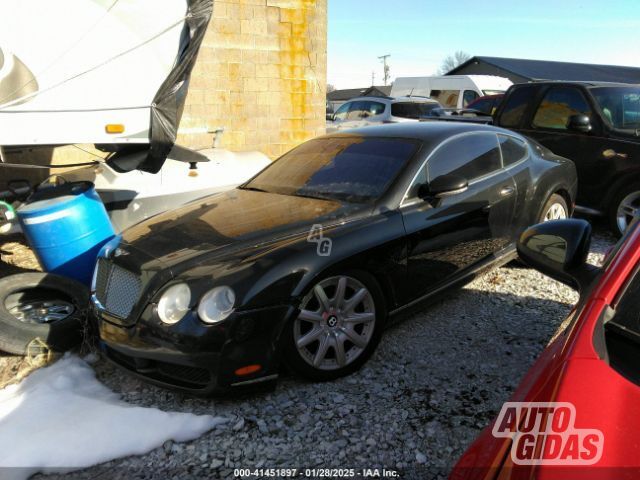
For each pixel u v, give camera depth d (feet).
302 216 11.27
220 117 27.96
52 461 8.46
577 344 5.35
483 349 11.80
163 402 10.08
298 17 28.66
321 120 30.58
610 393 4.68
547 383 5.06
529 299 14.52
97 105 13.05
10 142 12.40
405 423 9.26
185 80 13.99
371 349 10.98
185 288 9.34
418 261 11.68
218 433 9.12
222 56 27.35
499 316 13.48
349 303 10.51
